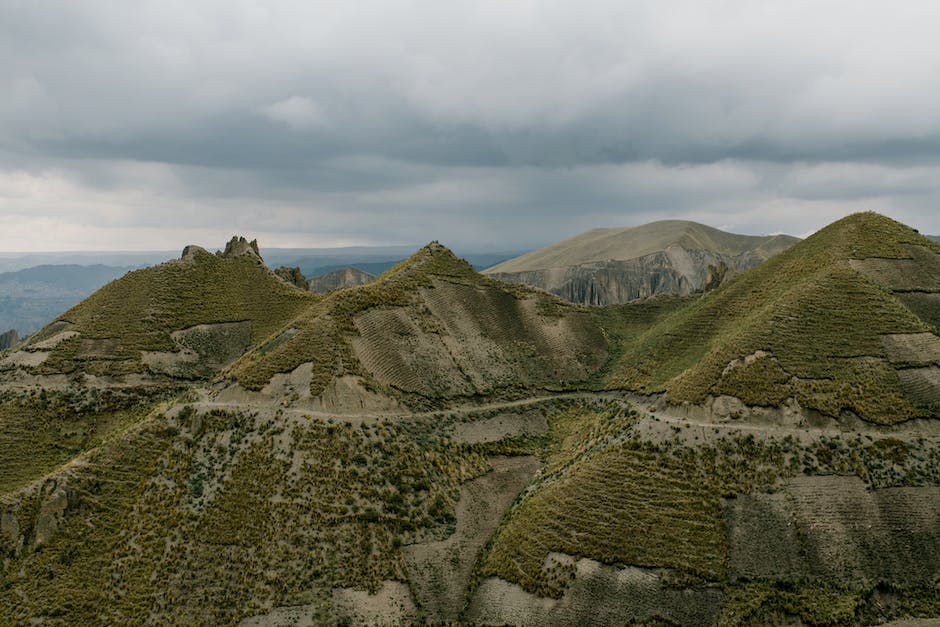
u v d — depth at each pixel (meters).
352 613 75.81
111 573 78.50
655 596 74.56
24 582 77.00
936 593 75.06
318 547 81.06
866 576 76.06
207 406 99.00
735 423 91.75
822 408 91.00
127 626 73.44
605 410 116.81
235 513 84.00
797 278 122.56
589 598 75.38
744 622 71.31
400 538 85.19
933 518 80.06
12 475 105.12
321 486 87.25
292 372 104.50
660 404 101.06
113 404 120.50
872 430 88.88
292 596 76.31
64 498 84.00
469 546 87.38
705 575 75.62
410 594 79.44
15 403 116.81
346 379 104.69
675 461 87.44
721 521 80.44
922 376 94.94
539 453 108.38
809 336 100.75
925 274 119.31
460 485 96.81
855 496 81.81
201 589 76.88
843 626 71.25
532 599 77.31
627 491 84.88
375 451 94.25
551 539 82.12
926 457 85.56
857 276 110.81
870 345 98.88
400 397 109.38
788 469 84.56
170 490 87.38
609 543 79.44
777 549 77.88
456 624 77.00
